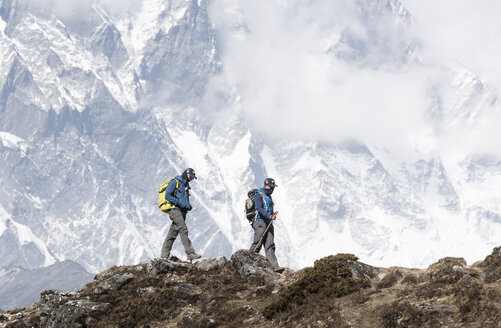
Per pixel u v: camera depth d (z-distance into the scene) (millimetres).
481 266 14680
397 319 12211
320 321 12922
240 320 14508
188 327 14625
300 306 13961
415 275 14477
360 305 13430
